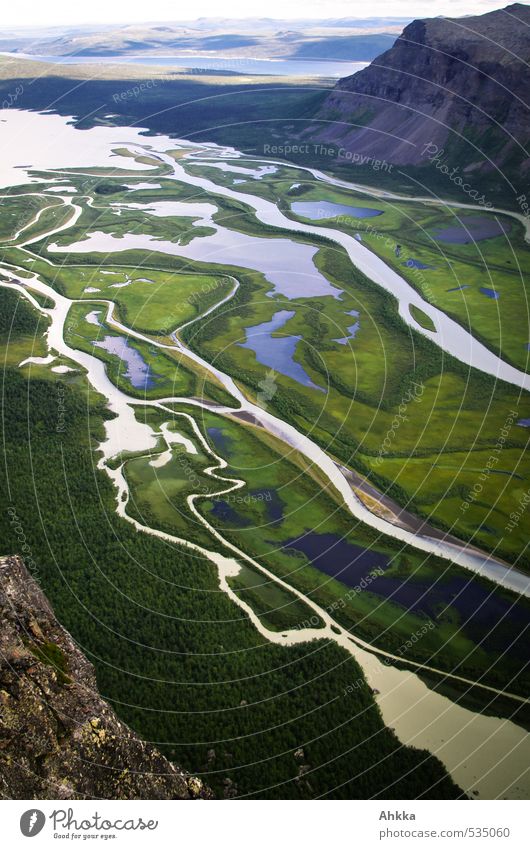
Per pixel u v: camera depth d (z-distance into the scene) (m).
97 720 27.12
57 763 25.14
